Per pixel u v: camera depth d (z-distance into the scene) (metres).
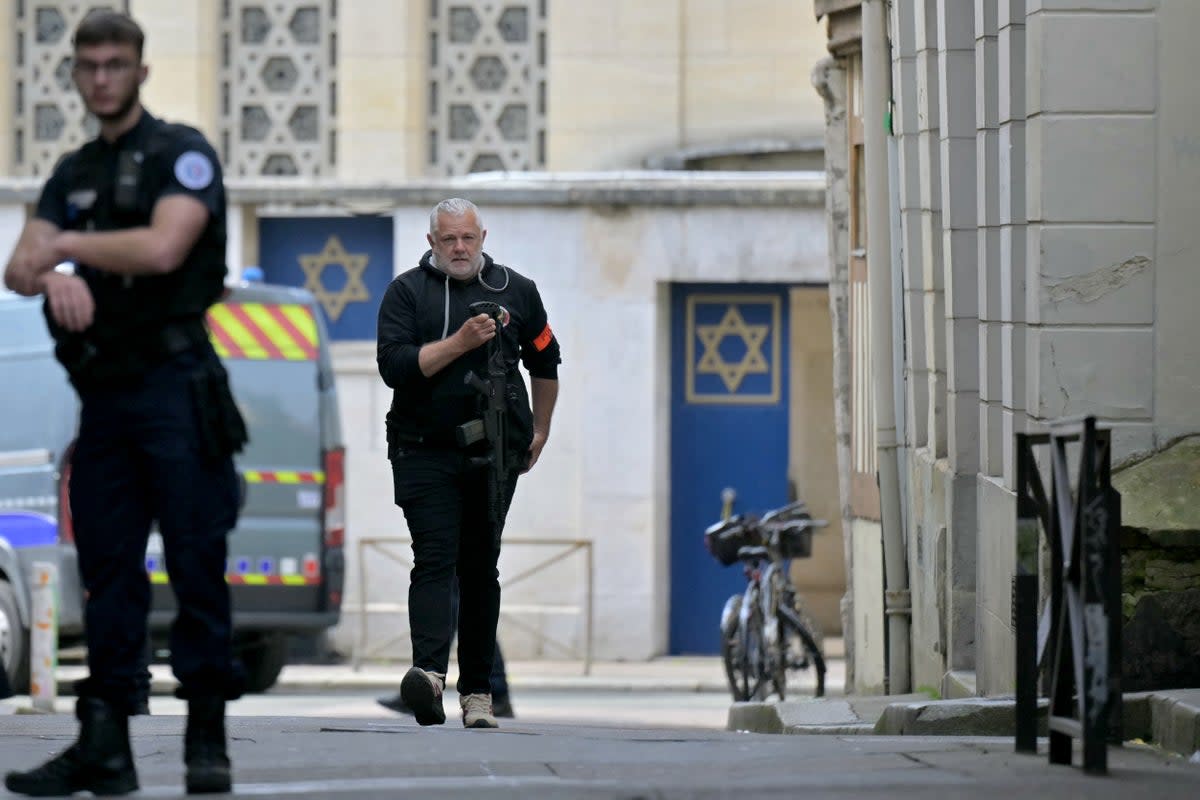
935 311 36.00
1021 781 20.25
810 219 60.66
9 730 28.12
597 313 61.03
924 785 19.98
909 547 39.44
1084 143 27.78
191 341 18.58
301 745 24.78
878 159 40.38
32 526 50.09
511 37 63.53
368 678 57.19
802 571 63.91
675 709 51.50
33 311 50.69
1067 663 21.64
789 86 62.72
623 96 62.97
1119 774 20.86
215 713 19.12
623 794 19.42
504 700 39.34
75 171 18.56
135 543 18.86
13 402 50.53
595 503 61.34
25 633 49.94
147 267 17.94
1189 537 27.11
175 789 20.09
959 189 34.28
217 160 18.55
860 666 44.66
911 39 38.38
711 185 60.66
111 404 18.52
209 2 64.00
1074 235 27.83
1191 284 27.75
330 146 63.81
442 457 27.34
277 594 52.06
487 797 19.28
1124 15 27.78
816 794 19.38
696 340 62.38
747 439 62.44
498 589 28.28
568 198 60.84
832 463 62.56
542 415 28.94
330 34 63.91
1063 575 21.78
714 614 62.53
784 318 62.19
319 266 62.53
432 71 63.75
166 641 52.84
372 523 62.09
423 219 61.16
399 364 27.02
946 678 34.34
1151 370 27.83
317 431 52.31
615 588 61.44
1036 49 27.98
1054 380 27.86
